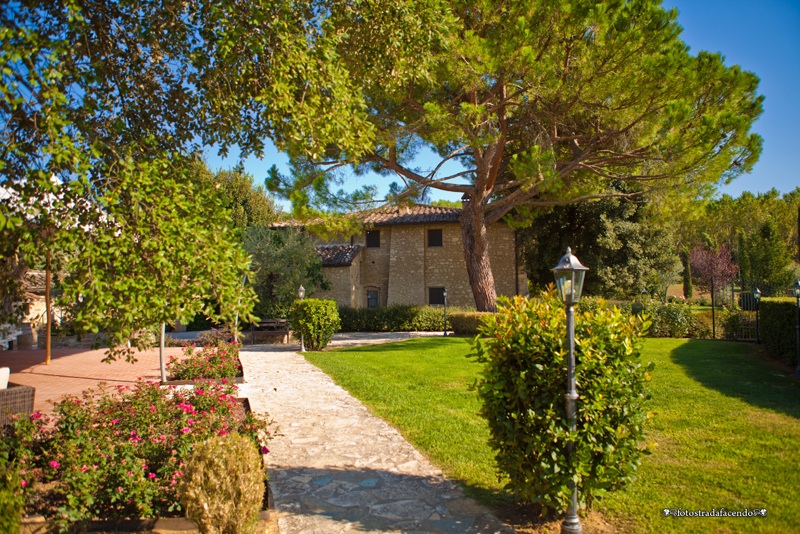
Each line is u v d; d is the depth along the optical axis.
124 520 4.29
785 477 4.88
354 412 8.20
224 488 3.86
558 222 25.59
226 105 5.47
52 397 8.84
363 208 17.88
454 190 18.41
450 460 5.89
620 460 4.12
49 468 4.46
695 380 9.58
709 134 12.62
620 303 18.30
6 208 3.53
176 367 11.12
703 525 4.09
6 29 3.44
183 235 3.95
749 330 15.94
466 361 13.14
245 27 5.16
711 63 13.35
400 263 27.91
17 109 4.05
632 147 15.38
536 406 4.09
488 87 15.31
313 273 23.97
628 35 12.93
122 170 4.07
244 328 22.25
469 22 14.72
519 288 27.14
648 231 25.28
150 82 5.80
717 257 38.75
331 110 5.39
